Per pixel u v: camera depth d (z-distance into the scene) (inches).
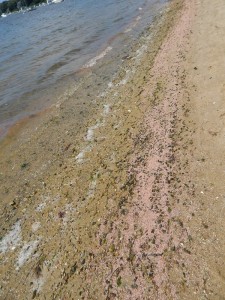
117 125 492.4
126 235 304.5
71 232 340.5
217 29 612.4
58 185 423.2
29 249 348.8
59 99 687.7
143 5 1348.4
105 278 279.1
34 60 1028.5
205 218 286.7
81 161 450.0
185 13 843.4
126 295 259.6
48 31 1446.9
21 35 1581.0
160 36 802.2
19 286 315.9
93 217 343.3
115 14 1358.3
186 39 650.2
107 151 441.4
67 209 374.6
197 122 398.9
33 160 504.7
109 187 372.2
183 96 463.5
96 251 305.1
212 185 312.8
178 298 242.1
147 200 329.1
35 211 398.0
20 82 857.5
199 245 268.5
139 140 426.6
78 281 289.3
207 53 543.2
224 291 234.5
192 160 349.4
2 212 421.7
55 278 304.5
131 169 381.4
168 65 586.6
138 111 495.2
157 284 256.2
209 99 426.6
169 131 410.3
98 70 776.3
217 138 360.5
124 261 283.6
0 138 601.0
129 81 627.2
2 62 1103.6
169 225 294.2
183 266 259.4
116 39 985.5
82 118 572.1
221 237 267.6
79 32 1223.5
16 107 713.6
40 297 296.0
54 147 516.7
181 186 326.3
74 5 2212.1
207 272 249.1
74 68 847.1
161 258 271.7
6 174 494.0
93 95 646.5
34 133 581.6
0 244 372.8
